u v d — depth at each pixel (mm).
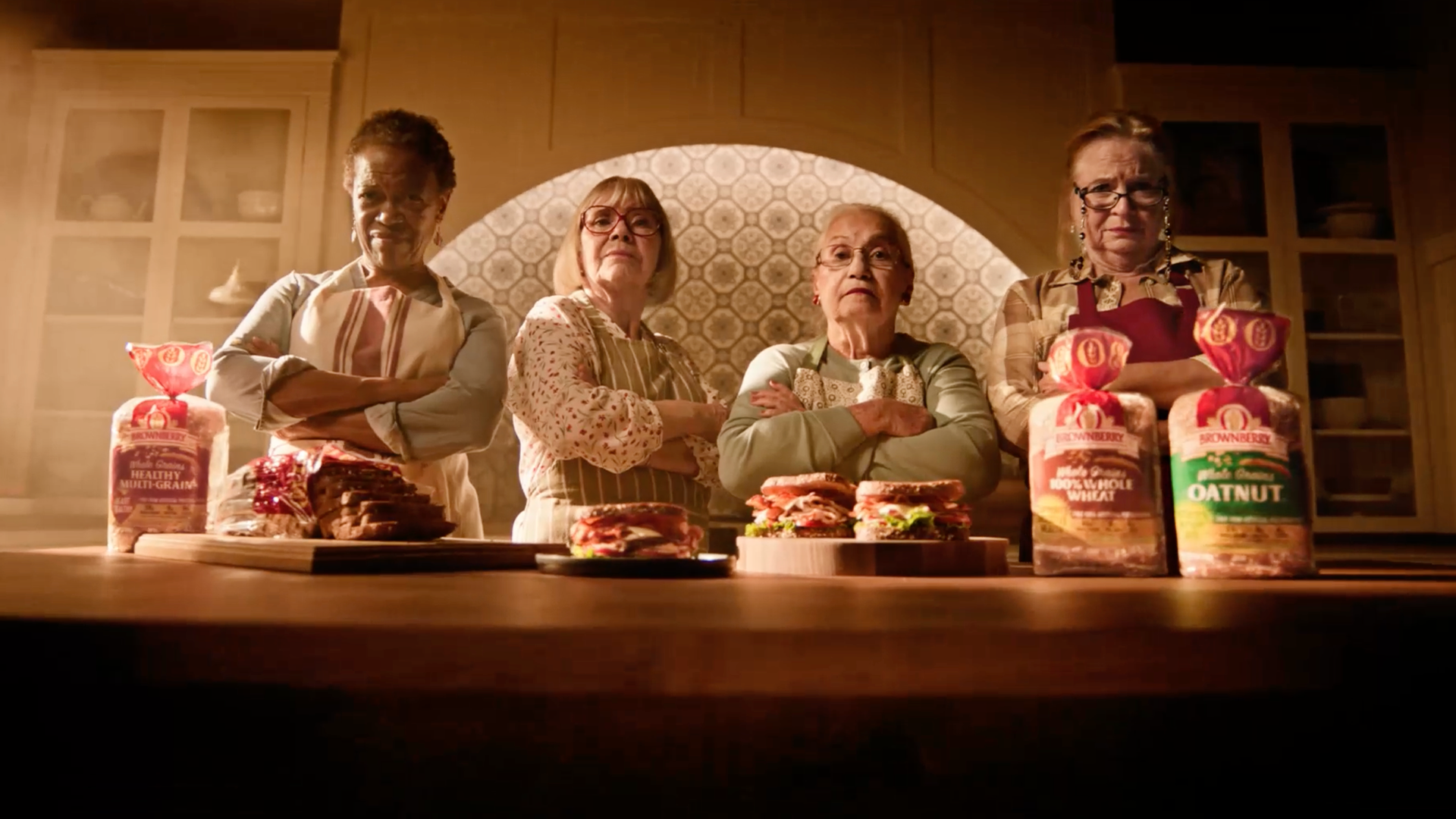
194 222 2947
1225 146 3035
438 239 1486
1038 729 449
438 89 3016
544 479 1342
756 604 514
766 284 3033
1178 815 446
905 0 3094
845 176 3098
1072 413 771
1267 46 3320
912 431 1205
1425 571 842
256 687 433
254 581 626
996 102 3066
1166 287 1284
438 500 1379
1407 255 2965
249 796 430
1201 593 581
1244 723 460
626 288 1450
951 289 3053
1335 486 2904
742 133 3018
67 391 2977
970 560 819
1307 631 439
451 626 414
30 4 3188
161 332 2914
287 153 2963
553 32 3045
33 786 429
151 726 434
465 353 1384
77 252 2994
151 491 990
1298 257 2955
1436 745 461
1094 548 755
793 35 3078
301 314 1407
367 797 432
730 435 1242
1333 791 457
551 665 413
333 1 3316
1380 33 3234
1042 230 3012
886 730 441
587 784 431
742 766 435
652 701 436
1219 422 736
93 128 3025
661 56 3049
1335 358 2967
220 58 2984
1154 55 3328
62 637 417
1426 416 2898
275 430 1310
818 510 931
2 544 2725
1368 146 3041
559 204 3045
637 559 767
